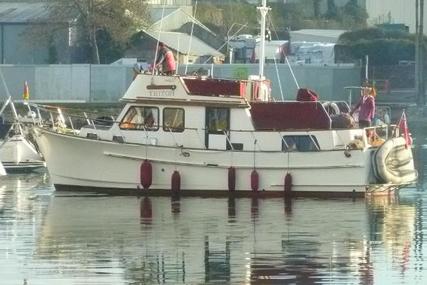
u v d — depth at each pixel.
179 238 65.75
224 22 190.50
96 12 179.75
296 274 56.81
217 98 79.75
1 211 75.50
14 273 56.84
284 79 163.75
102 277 56.22
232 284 55.03
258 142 79.81
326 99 167.38
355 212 75.25
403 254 61.56
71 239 65.50
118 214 73.88
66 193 82.25
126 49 182.00
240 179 79.81
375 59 187.25
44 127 82.75
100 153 81.06
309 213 74.50
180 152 79.94
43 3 191.88
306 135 79.94
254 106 80.12
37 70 165.50
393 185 81.88
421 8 179.50
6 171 100.50
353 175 79.56
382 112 98.81
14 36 186.88
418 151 122.75
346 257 60.69
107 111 147.50
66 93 165.62
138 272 57.16
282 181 79.56
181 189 80.12
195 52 171.88
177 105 80.06
